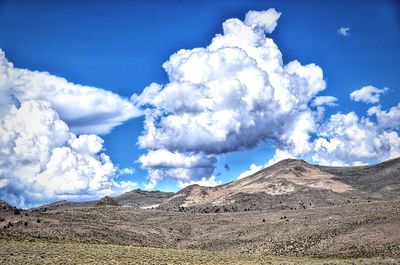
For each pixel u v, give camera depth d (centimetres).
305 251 10562
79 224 12950
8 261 7188
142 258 8444
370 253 9562
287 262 8394
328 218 12938
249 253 11306
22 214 12475
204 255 9538
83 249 9256
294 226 12731
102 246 10081
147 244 12388
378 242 10062
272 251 11088
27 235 10700
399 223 10850
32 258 7631
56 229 11744
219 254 9894
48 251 8600
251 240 12338
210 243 12731
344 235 10956
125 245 11581
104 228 13138
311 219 13312
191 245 12800
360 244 10162
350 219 12088
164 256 8956
